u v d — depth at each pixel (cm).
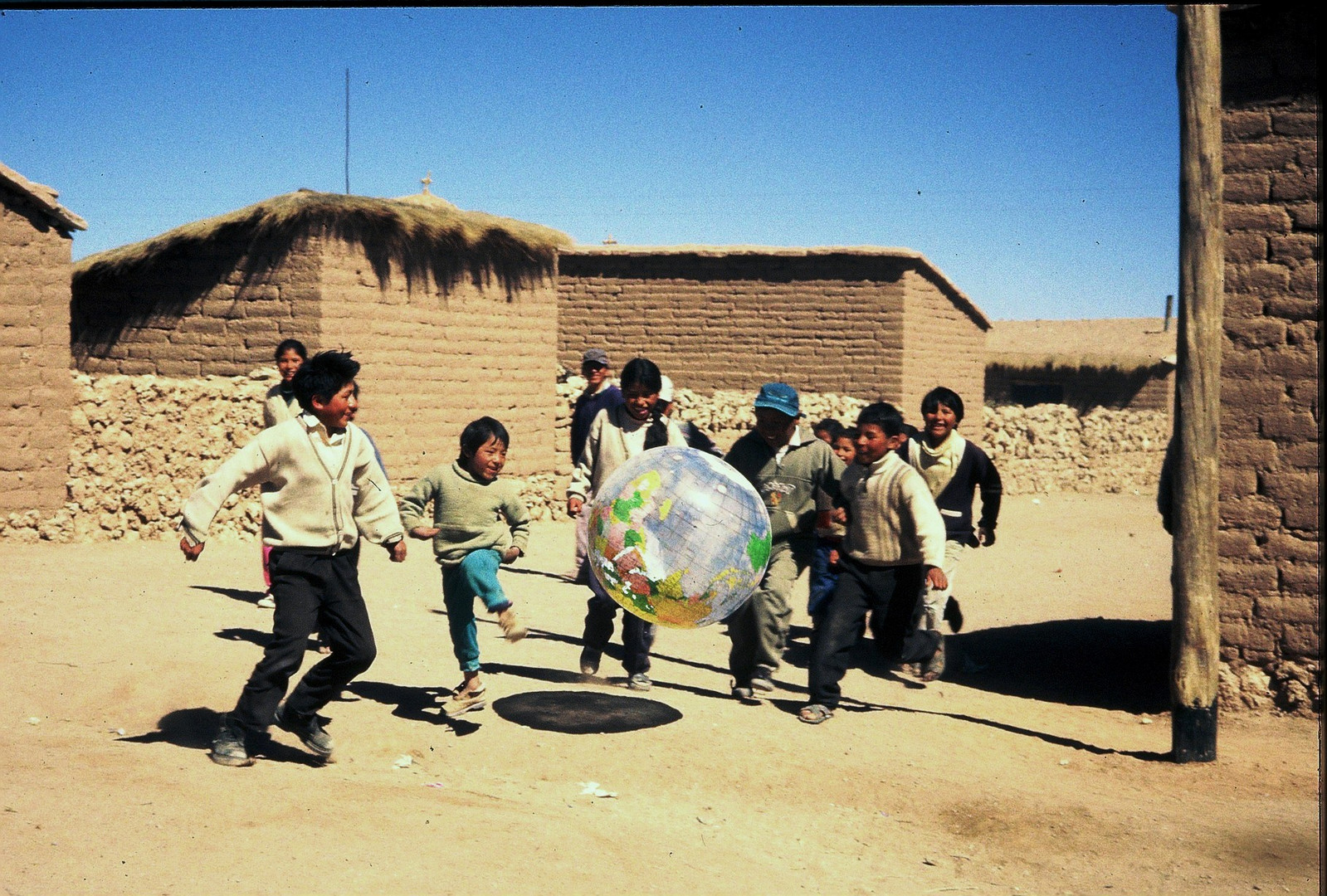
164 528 1318
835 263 2270
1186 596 638
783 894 440
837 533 710
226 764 529
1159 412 3092
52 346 1266
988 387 3591
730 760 591
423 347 1602
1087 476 2789
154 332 1570
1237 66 754
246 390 1395
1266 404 752
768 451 704
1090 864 485
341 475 533
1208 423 627
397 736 605
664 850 476
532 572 1249
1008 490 2586
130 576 1047
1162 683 875
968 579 1395
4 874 378
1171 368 3466
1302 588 747
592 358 915
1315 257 739
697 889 432
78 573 1045
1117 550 1744
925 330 2316
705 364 2348
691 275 2348
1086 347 5000
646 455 615
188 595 959
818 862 489
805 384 2295
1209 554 635
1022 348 5031
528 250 1742
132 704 650
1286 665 753
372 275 1525
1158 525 2128
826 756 605
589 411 919
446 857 427
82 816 439
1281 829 522
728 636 977
